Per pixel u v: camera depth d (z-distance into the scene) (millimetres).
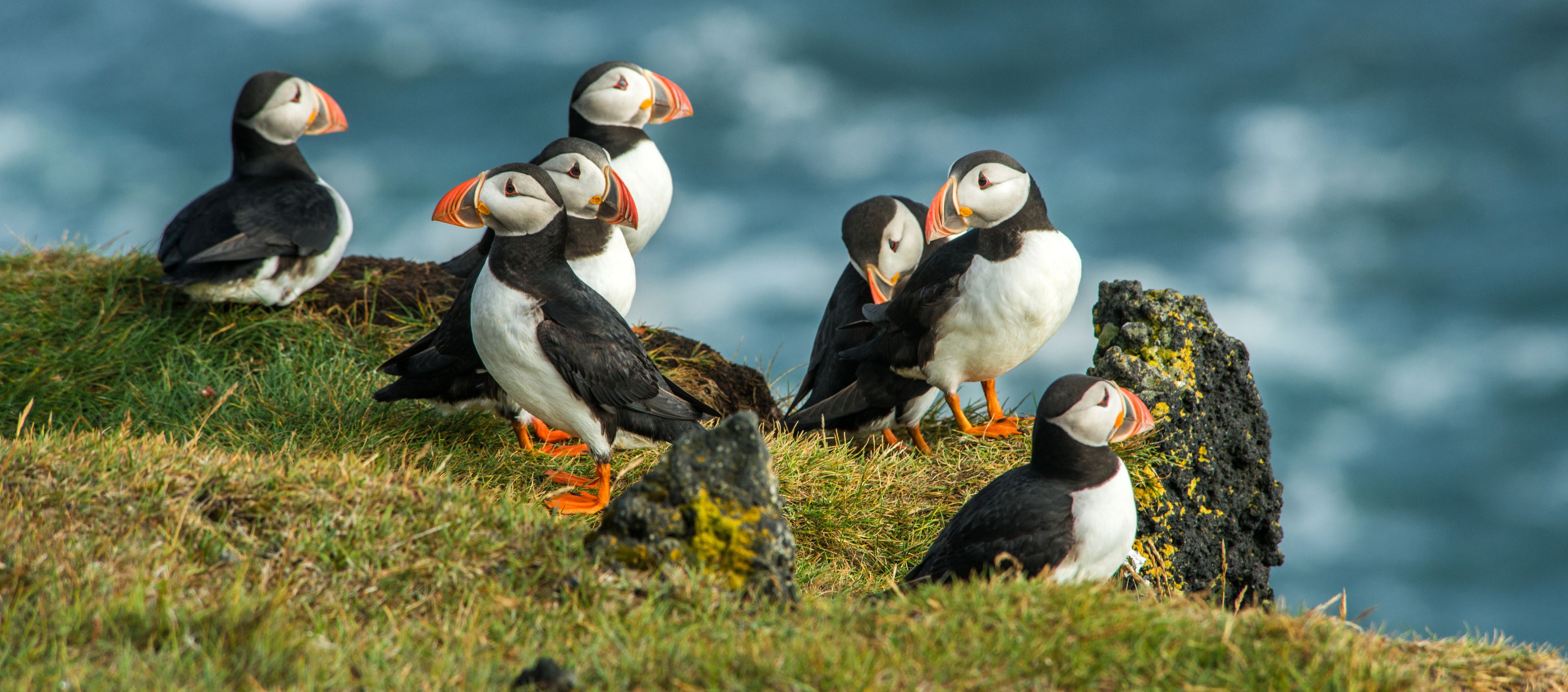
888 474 10062
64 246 12945
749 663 5555
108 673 5172
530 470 9586
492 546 6598
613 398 8719
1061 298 10047
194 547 6355
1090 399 7598
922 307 10250
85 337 11086
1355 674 5691
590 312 8688
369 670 5480
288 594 6086
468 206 8375
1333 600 6648
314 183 12375
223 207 11664
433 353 9562
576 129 12422
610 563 6523
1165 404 10070
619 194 10062
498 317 8516
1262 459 10906
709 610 6184
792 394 13797
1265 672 5664
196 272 11297
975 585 6371
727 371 12688
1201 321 10734
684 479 6555
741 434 6586
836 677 5398
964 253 10117
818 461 9898
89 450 7027
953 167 9828
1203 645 5895
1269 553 11055
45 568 5875
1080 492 7605
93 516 6441
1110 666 5707
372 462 7598
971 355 10367
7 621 5480
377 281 12641
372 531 6578
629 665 5586
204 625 5602
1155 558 9695
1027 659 5664
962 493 10047
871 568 9234
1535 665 6578
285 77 12344
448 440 9961
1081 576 7672
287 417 10008
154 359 11086
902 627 6004
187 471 6832
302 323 11750
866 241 11508
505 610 6254
